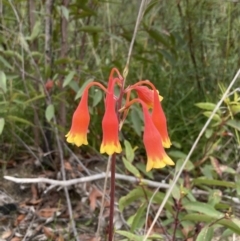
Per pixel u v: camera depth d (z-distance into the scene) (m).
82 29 0.81
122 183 0.81
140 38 0.98
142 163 0.79
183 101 0.93
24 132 0.85
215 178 0.73
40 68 0.86
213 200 0.62
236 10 0.91
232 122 0.65
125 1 0.98
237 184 0.59
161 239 0.58
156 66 0.96
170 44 0.91
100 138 0.87
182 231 0.62
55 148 0.86
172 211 0.58
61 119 0.84
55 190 0.79
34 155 0.83
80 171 0.83
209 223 0.55
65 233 0.70
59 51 0.88
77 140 0.45
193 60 0.93
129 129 0.85
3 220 0.74
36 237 0.70
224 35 0.93
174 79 0.95
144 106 0.44
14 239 0.70
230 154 0.84
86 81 0.76
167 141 0.45
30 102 0.81
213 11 0.92
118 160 0.85
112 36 0.82
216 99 0.89
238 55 0.91
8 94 0.84
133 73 0.96
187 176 0.69
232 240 0.65
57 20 0.84
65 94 0.84
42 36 0.86
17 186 0.80
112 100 0.43
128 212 0.75
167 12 0.96
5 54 0.78
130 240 0.58
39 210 0.76
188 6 0.92
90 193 0.76
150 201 0.57
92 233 0.71
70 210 0.71
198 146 0.85
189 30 0.92
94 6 0.85
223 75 0.91
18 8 0.84
